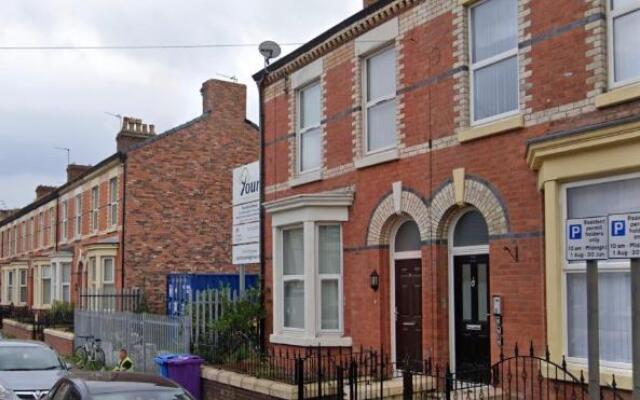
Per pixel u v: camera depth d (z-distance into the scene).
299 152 16.12
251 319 15.84
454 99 11.60
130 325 19.09
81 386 8.23
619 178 8.68
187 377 14.05
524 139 10.29
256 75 17.41
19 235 43.00
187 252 25.62
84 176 29.83
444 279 11.76
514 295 10.25
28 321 32.19
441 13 12.01
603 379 8.72
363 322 13.40
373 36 13.63
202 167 26.22
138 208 25.02
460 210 11.59
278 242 15.27
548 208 9.38
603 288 9.05
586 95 9.41
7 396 12.02
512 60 10.84
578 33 9.57
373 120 13.87
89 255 26.77
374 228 13.26
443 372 11.23
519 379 10.03
